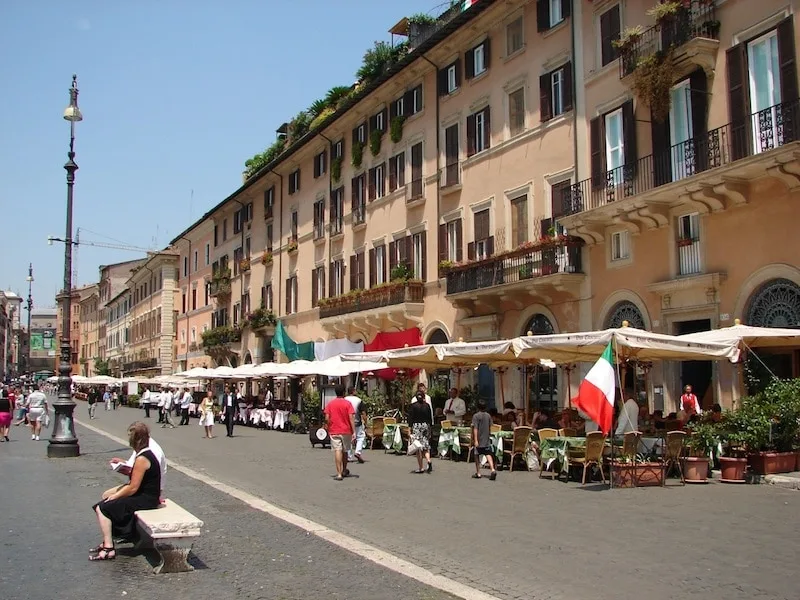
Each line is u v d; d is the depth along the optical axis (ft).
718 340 51.37
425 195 105.29
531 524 34.99
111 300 348.79
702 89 63.00
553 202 81.56
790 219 55.16
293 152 146.61
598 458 49.32
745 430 48.78
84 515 38.50
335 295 131.64
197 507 40.73
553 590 23.95
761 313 57.93
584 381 47.19
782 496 41.63
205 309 211.41
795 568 26.00
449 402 73.31
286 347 120.37
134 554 29.53
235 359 183.01
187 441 93.40
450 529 34.32
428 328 103.19
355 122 126.21
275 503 42.75
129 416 173.27
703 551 28.63
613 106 73.26
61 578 25.88
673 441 49.83
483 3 90.02
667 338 48.19
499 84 91.35
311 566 27.50
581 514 37.32
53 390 359.25
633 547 29.58
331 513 39.29
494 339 89.45
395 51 120.37
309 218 144.15
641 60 65.98
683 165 64.28
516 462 60.59
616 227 72.18
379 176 118.83
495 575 26.00
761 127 56.39
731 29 60.44
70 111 69.41
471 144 96.02
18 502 42.80
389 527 35.19
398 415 83.10
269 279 163.22
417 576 25.88
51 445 69.82
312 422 88.79
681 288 63.98
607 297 73.41
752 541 30.17
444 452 66.64
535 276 79.87
